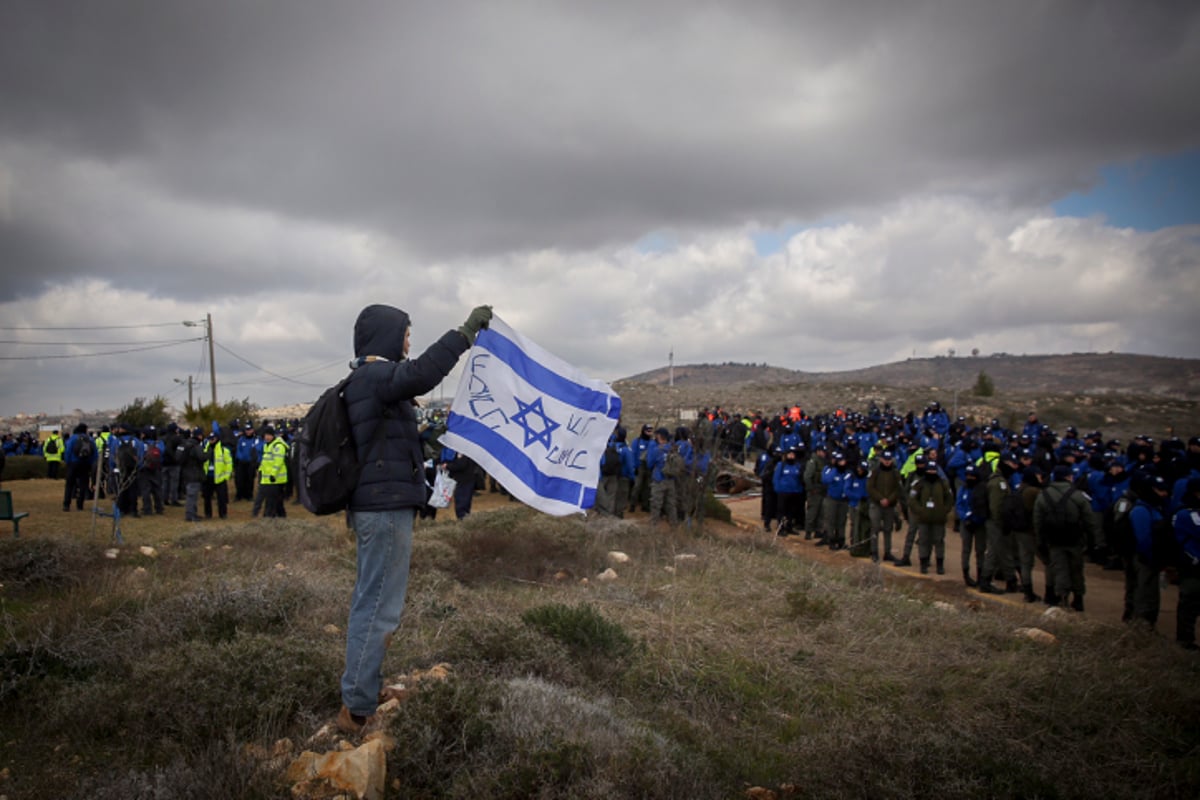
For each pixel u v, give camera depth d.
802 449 16.77
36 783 3.64
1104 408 61.84
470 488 15.38
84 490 17.11
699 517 14.62
